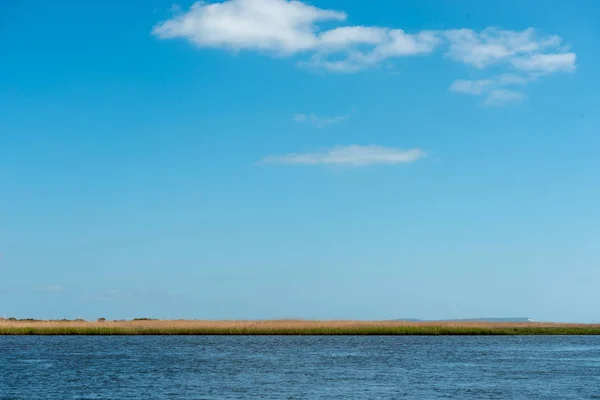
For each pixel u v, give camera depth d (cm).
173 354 9294
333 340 13275
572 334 15525
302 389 5772
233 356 9012
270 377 6600
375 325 14625
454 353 9725
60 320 15175
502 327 16362
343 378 6538
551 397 5359
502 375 6800
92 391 5591
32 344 11212
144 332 13225
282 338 13950
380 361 8375
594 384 6106
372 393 5547
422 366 7706
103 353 9375
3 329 12794
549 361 8356
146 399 5216
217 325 14250
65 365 7606
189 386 5922
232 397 5328
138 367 7450
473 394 5506
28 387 5794
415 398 5294
